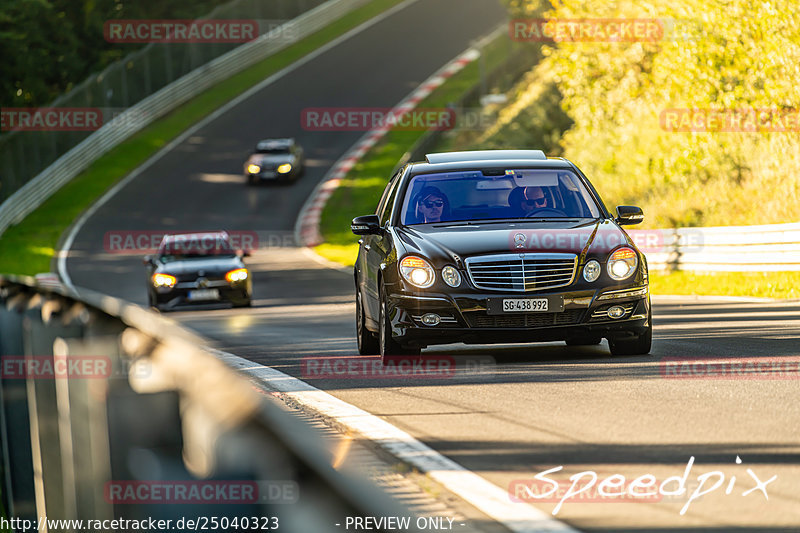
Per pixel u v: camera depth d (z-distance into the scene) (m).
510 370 29.70
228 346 42.38
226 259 74.31
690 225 85.81
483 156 38.03
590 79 113.19
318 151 193.62
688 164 97.56
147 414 9.46
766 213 75.94
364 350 36.84
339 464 5.92
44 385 15.01
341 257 118.12
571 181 36.16
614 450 18.33
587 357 32.50
